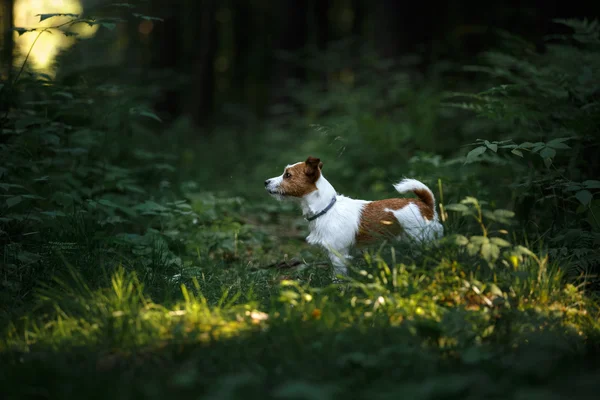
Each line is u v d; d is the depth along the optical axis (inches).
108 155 390.9
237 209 435.5
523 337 185.6
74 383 152.3
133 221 334.0
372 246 253.4
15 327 198.7
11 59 399.2
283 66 918.4
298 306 202.8
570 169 285.4
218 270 274.8
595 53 342.6
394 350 169.9
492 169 332.5
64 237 272.1
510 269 224.1
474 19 803.4
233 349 175.9
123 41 1151.6
